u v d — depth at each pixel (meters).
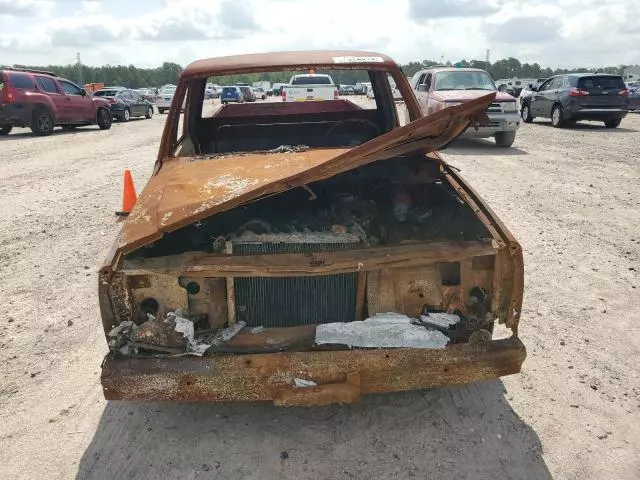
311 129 4.70
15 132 18.42
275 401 2.54
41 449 2.81
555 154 11.97
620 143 13.71
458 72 13.62
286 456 2.72
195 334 2.68
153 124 22.55
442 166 3.52
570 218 6.77
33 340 3.91
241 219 3.06
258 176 3.10
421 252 2.65
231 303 2.72
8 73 16.05
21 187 8.97
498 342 2.65
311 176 2.53
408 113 4.25
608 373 3.41
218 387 2.52
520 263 2.63
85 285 4.87
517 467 2.62
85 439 2.88
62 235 6.32
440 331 2.68
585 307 4.32
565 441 2.80
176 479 2.58
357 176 3.50
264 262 2.61
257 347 2.64
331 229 2.91
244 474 2.60
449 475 2.57
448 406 3.10
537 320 4.11
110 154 12.83
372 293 2.75
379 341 2.64
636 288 4.67
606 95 16.83
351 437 2.85
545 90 18.67
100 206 7.68
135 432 2.93
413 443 2.79
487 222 2.80
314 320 2.83
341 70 4.08
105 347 3.82
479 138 15.26
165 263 2.58
